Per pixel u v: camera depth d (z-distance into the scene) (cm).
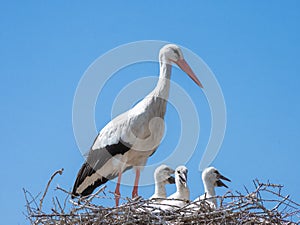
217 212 1363
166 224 1334
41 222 1374
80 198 1427
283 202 1375
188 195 1602
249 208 1366
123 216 1361
